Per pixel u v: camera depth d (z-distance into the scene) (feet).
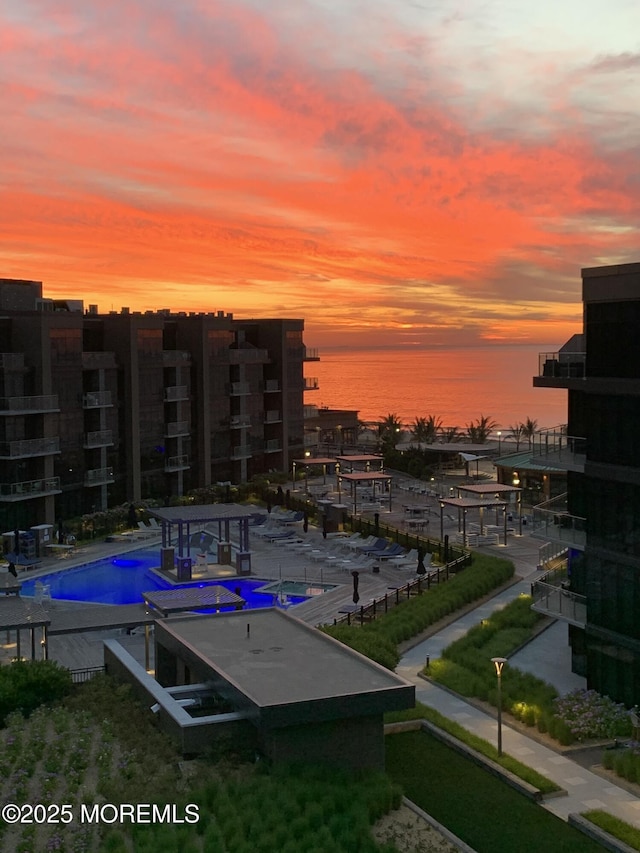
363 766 80.23
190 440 258.78
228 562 177.99
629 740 89.15
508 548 186.60
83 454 220.84
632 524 95.20
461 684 104.99
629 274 92.63
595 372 98.27
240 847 65.72
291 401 294.87
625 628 96.68
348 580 164.35
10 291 225.97
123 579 170.09
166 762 78.28
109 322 236.02
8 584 134.82
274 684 81.71
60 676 96.68
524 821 75.56
